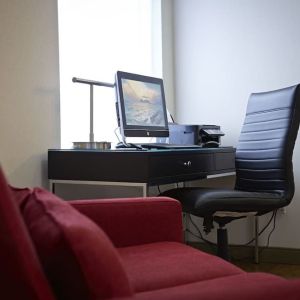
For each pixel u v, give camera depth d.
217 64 3.08
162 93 2.56
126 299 0.72
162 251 1.39
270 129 2.28
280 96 2.28
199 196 2.01
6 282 0.70
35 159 2.08
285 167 2.17
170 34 3.21
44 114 2.14
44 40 2.14
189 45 3.17
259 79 2.96
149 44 3.14
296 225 2.87
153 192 2.87
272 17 2.92
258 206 2.04
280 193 2.17
